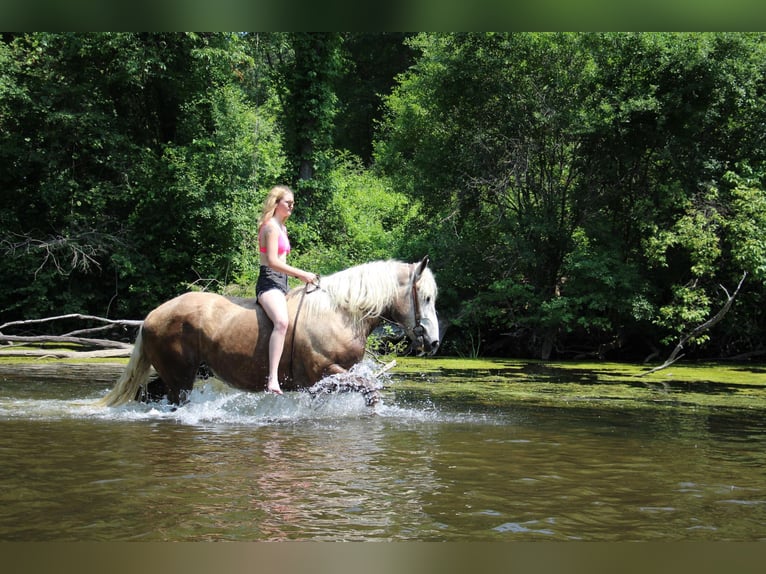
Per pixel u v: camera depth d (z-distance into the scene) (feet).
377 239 62.59
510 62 53.57
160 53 57.31
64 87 56.18
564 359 53.21
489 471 13.41
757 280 46.78
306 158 64.59
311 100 63.62
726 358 51.47
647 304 47.96
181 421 18.66
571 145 54.03
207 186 55.72
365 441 16.19
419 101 58.95
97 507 10.50
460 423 19.26
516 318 52.31
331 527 9.84
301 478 12.45
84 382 28.58
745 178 48.62
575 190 54.29
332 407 20.42
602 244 53.26
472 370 38.45
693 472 13.73
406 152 63.26
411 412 21.17
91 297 56.24
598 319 49.44
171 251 56.03
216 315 20.35
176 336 20.47
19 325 55.36
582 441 16.94
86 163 58.65
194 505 10.67
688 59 48.39
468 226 57.57
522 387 29.50
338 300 20.22
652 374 37.65
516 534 9.74
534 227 52.47
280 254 20.27
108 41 54.85
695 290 47.98
